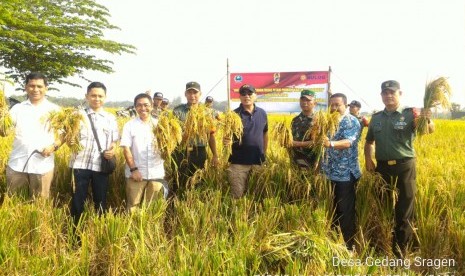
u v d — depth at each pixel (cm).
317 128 528
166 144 518
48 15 2700
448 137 1401
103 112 548
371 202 539
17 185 523
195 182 565
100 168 535
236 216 486
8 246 400
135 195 540
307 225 490
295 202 539
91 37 2877
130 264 385
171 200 575
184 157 587
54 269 387
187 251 404
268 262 420
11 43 2334
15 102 622
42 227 439
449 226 492
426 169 638
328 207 532
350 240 534
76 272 391
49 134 527
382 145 529
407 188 517
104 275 411
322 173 552
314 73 1792
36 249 420
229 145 550
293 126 601
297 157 591
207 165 589
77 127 509
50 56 2673
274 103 1836
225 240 430
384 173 537
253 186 577
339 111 543
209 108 581
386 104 531
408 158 517
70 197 565
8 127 507
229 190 584
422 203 528
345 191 532
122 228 427
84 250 405
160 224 482
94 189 542
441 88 488
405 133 516
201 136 550
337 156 536
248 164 580
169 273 373
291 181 556
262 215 488
